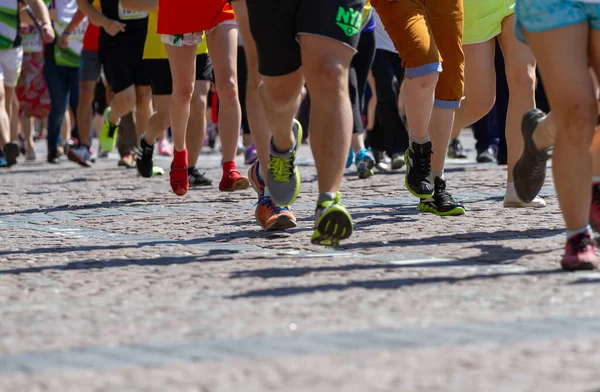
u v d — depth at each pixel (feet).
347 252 34.65
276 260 33.12
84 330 23.27
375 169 79.36
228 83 53.93
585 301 25.03
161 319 24.26
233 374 18.97
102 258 35.12
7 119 92.22
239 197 58.59
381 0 42.34
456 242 36.40
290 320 23.59
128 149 94.89
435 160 45.29
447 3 43.19
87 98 93.97
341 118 31.76
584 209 29.60
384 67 76.07
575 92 29.01
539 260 31.55
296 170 37.50
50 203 58.49
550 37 29.22
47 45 98.94
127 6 61.16
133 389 18.20
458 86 44.29
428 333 21.84
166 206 54.70
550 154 34.99
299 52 33.45
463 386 17.84
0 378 19.19
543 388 17.67
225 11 52.42
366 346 20.79
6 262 34.81
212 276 30.35
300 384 18.17
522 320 22.98
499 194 55.98
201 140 63.67
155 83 63.46
